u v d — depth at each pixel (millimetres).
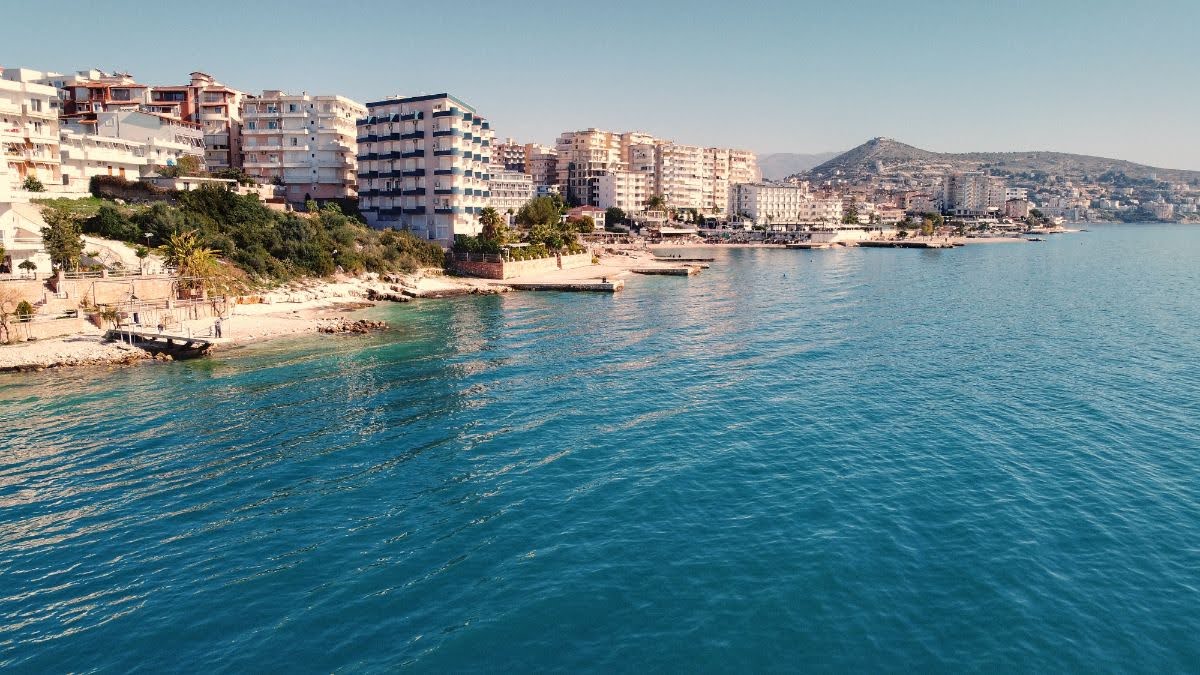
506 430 48594
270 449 45188
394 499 38094
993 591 29312
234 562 32031
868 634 26781
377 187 150125
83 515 36562
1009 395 56969
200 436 47531
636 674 24875
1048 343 78562
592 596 29219
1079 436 47125
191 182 123250
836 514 35938
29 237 79312
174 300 82000
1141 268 181500
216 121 161125
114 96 160250
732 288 132375
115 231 91438
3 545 33719
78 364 65312
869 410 52906
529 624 27516
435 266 134250
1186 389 58750
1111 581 30000
